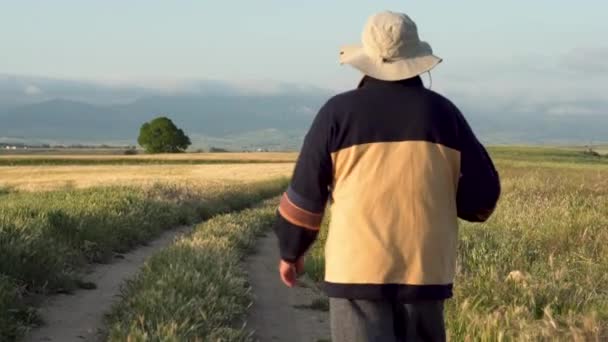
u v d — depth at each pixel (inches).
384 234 124.9
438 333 129.0
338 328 126.8
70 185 1556.3
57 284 383.6
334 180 129.6
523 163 2343.8
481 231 457.7
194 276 341.1
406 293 124.7
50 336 296.2
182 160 3607.3
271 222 819.4
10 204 660.7
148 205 775.7
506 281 302.0
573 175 1186.6
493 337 228.8
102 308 349.4
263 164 3115.2
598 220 461.1
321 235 594.2
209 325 277.6
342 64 132.3
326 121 128.0
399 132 126.4
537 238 428.1
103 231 547.5
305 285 423.8
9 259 365.4
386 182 125.3
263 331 315.6
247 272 470.9
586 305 272.8
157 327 257.4
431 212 126.1
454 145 128.3
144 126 5162.4
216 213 965.2
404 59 130.3
